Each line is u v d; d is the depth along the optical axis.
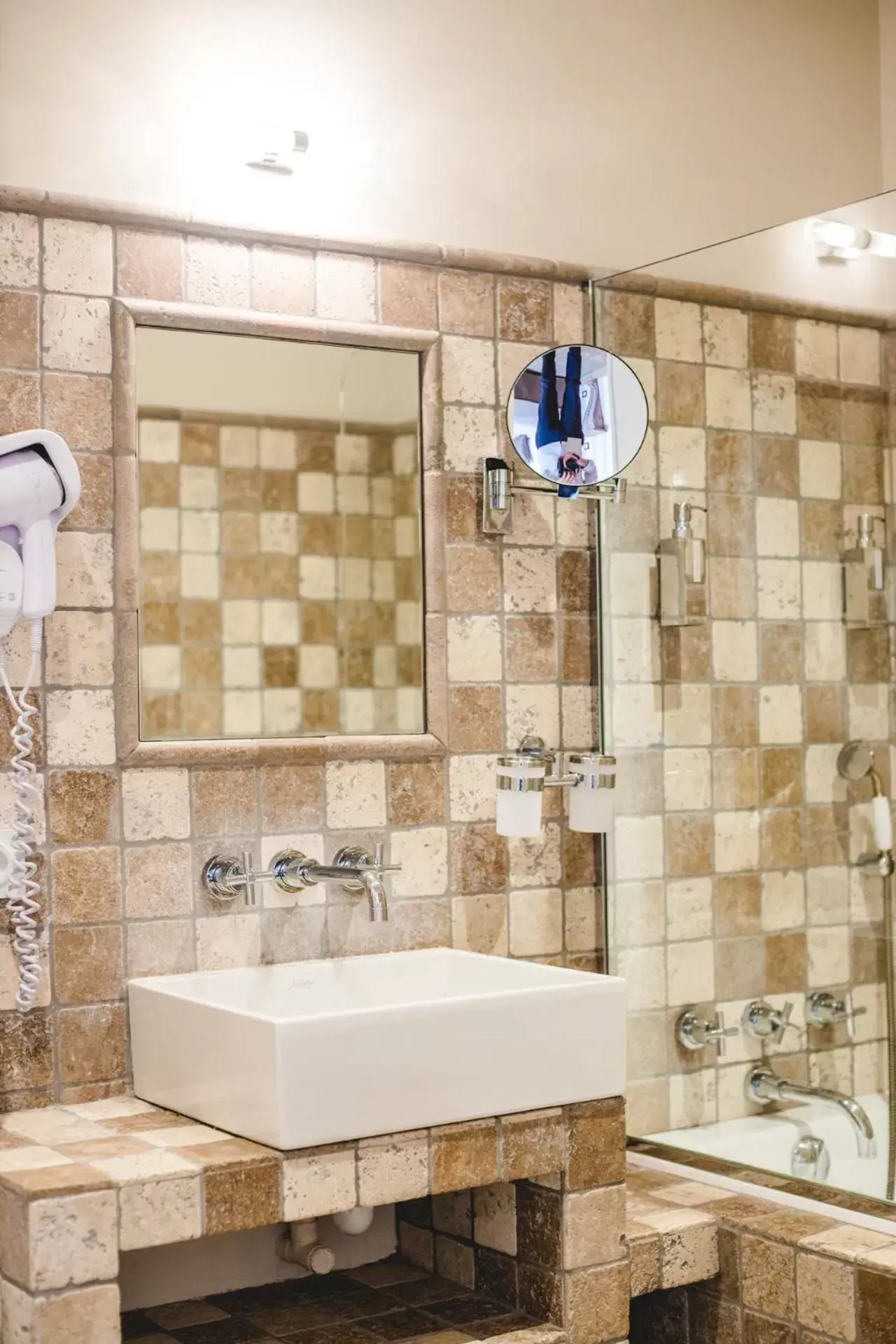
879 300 2.53
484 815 2.92
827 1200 2.60
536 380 2.84
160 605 2.60
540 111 3.05
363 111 2.83
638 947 3.00
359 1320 2.51
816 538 2.65
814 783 2.65
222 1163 2.08
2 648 2.45
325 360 2.76
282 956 2.69
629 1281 2.47
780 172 3.37
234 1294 2.65
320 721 2.74
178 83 2.64
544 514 3.02
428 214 2.90
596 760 2.87
